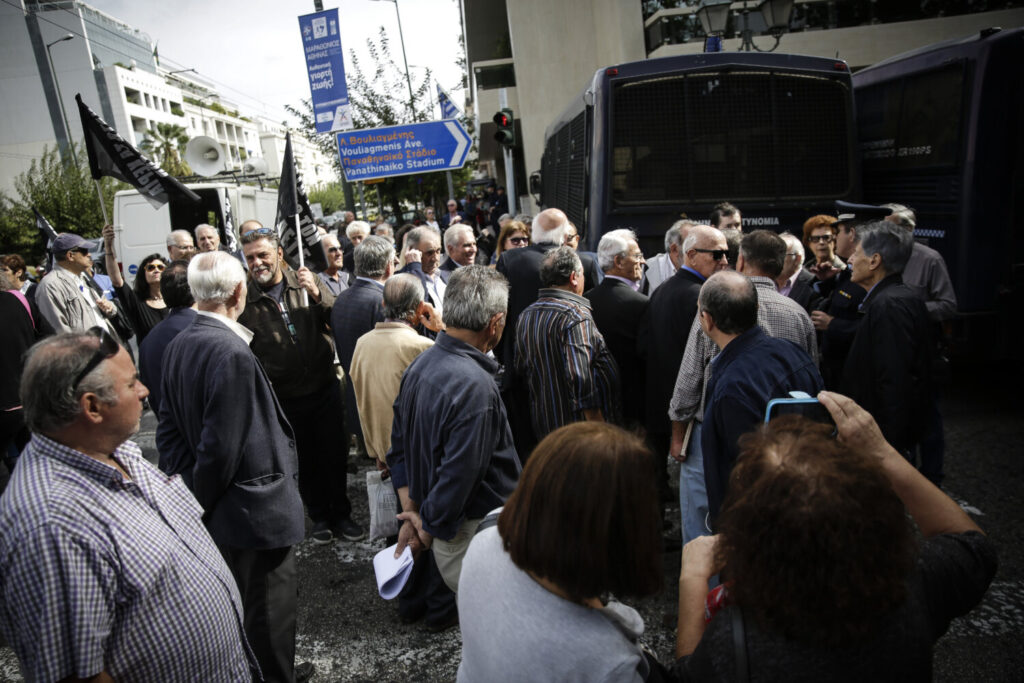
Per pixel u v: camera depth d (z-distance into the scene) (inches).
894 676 39.1
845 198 225.5
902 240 123.3
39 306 200.1
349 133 430.0
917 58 228.5
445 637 120.6
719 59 220.7
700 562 52.3
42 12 2561.5
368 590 137.6
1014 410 203.9
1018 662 102.3
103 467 58.6
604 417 123.5
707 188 225.6
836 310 149.5
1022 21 522.6
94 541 55.0
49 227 278.1
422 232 191.9
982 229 197.3
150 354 126.0
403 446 105.3
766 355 90.6
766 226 226.1
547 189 442.6
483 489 100.8
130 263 436.5
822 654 38.9
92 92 2655.0
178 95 3380.9
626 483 44.9
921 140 224.7
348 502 161.6
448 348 98.7
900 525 39.6
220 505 94.8
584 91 257.8
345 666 114.3
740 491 43.6
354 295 154.9
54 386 56.2
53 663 52.7
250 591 97.5
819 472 39.8
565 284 125.1
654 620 119.3
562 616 45.8
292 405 153.0
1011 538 134.5
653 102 223.3
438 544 103.0
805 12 521.7
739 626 41.1
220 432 91.0
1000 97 192.4
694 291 127.6
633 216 226.7
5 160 2509.8
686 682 43.5
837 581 37.3
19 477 56.2
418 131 434.3
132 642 58.1
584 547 44.1
